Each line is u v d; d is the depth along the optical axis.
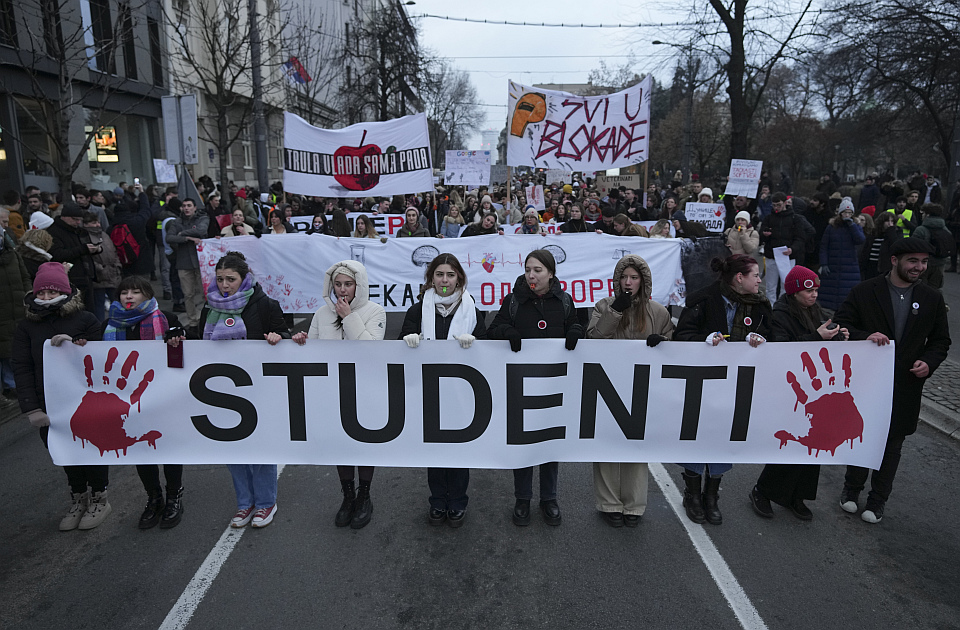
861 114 30.95
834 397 3.88
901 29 22.25
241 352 3.90
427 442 3.97
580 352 3.88
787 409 3.91
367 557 3.69
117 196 14.59
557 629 3.06
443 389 3.92
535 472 5.00
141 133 18.98
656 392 3.91
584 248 7.87
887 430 3.86
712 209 12.17
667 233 8.73
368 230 8.77
